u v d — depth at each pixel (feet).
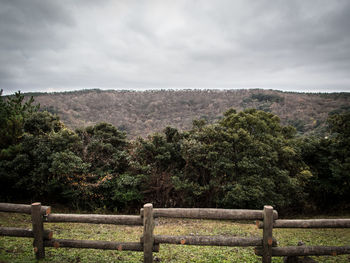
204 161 46.52
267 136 48.47
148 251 13.73
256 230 31.58
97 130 55.06
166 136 52.70
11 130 46.24
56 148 44.19
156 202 46.03
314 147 55.77
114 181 46.70
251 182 42.96
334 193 53.62
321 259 17.93
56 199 46.44
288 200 46.73
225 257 17.37
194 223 36.17
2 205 14.51
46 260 15.01
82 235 24.52
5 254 15.90
